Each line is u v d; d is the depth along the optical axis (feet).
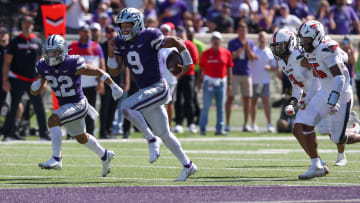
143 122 71.97
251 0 195.21
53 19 138.31
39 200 59.62
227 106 160.66
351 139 87.56
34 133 149.59
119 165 92.02
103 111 139.23
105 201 58.85
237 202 57.98
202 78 152.97
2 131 135.44
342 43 127.85
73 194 62.90
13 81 132.67
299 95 82.17
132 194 62.69
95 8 194.80
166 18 184.03
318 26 75.82
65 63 77.71
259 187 67.10
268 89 161.99
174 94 131.44
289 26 179.11
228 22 189.57
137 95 72.18
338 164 90.89
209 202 58.03
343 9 195.00
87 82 132.57
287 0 196.13
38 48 133.39
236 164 93.15
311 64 77.61
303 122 76.79
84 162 96.43
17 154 107.96
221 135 151.43
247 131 162.50
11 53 131.64
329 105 74.84
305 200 58.75
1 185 70.64
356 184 70.18
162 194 62.59
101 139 138.82
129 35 72.49
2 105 142.61
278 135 152.66
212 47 149.69
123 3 188.44
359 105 201.57
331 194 62.08
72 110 77.97
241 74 158.71
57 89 78.95
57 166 78.23
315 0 209.46
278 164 93.04
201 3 211.41
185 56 74.13
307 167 88.94
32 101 135.03
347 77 82.89
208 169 86.48
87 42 132.77
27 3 150.20
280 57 80.59
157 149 72.64
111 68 76.18
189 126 156.25
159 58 73.46
